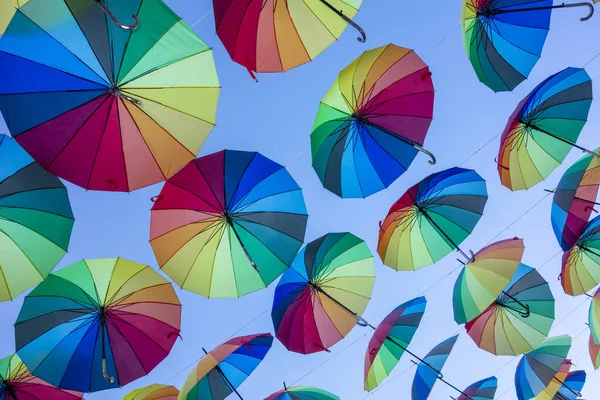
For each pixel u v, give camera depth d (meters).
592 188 4.64
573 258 4.84
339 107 3.74
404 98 3.79
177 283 3.81
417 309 4.54
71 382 3.79
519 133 4.24
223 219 3.79
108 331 3.84
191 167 3.62
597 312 5.27
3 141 3.28
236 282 3.89
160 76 3.04
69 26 2.88
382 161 3.99
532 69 4.34
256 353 4.32
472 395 5.19
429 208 4.38
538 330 4.89
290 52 3.56
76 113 3.03
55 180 3.47
